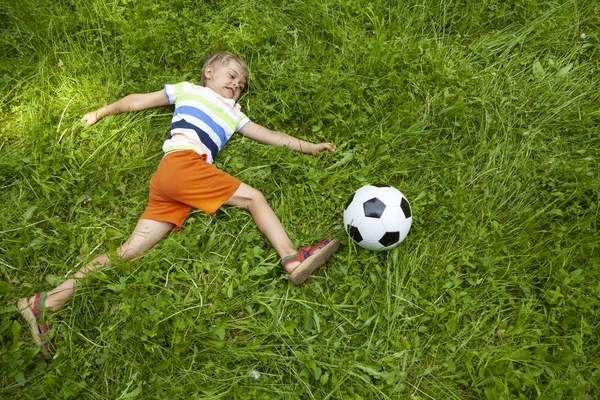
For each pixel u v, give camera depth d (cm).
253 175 301
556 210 288
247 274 262
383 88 337
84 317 250
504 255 282
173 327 247
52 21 340
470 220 293
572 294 263
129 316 248
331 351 247
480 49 358
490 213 291
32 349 230
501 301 266
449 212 291
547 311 266
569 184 296
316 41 355
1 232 270
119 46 348
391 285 267
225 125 307
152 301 249
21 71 328
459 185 304
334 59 351
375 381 241
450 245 285
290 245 271
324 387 236
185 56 348
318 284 270
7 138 309
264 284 270
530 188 304
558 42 359
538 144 323
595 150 316
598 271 267
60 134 310
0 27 344
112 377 238
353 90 331
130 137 316
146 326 243
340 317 260
